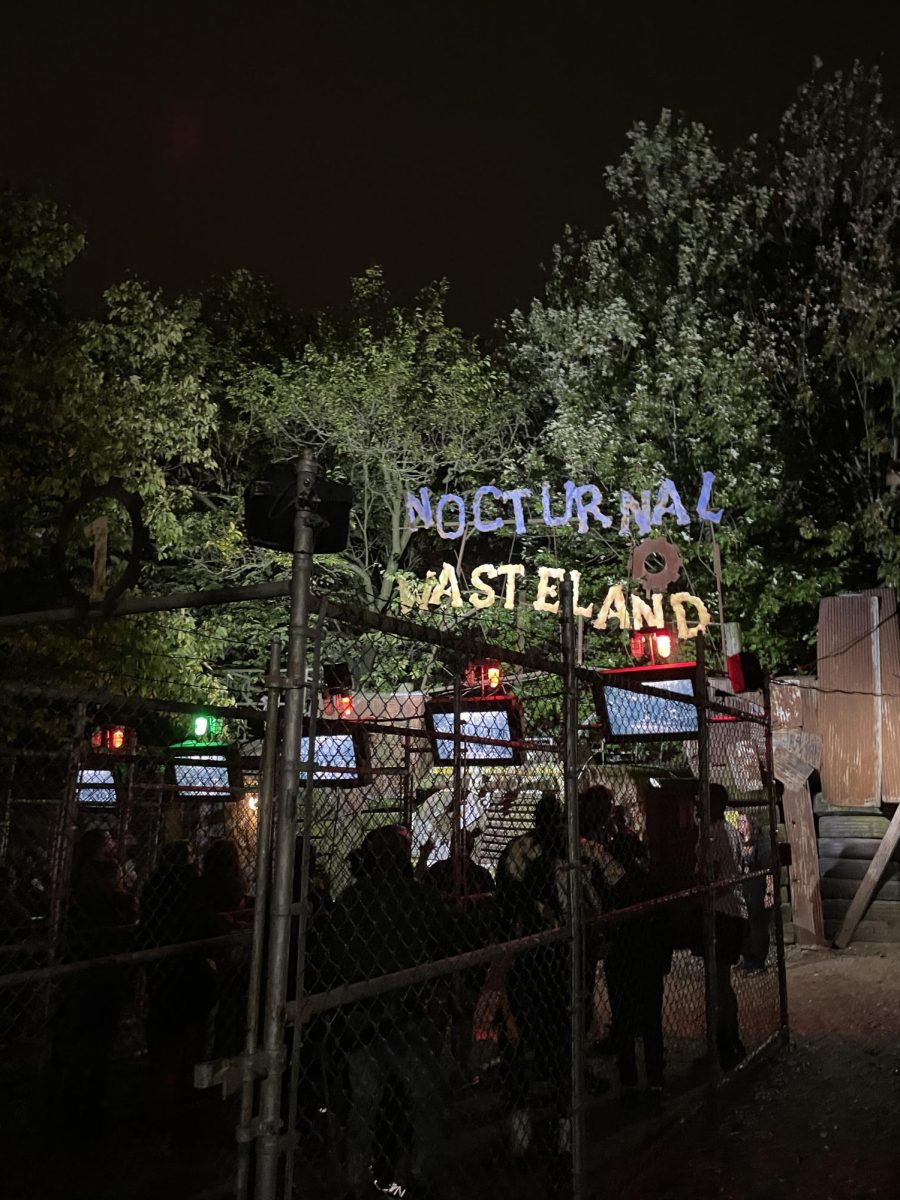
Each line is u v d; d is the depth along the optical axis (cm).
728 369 1783
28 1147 573
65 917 628
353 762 737
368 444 2055
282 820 304
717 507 1806
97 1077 600
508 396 2091
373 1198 449
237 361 2200
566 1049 518
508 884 578
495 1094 623
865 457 1950
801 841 1280
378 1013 450
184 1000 645
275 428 2031
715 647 1570
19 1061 654
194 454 1603
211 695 1402
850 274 1811
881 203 1980
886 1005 896
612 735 671
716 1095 631
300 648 315
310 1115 544
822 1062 714
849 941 1241
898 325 1717
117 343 1546
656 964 645
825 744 1306
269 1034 295
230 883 675
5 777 703
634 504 1606
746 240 2000
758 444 1795
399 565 2250
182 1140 583
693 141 2041
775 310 2000
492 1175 509
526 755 823
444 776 995
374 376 2002
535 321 2044
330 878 613
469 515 2127
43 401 1302
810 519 1789
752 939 1055
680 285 1991
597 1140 550
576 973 466
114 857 674
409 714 975
